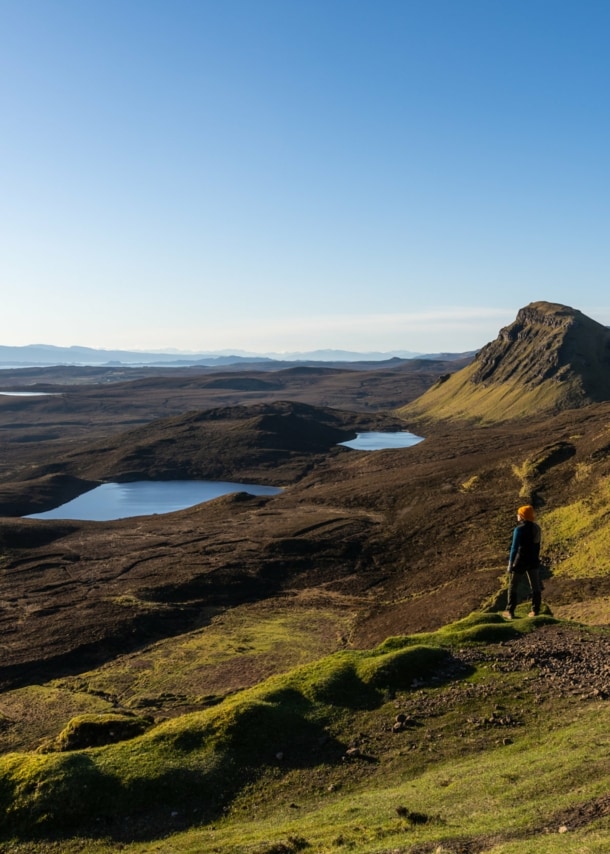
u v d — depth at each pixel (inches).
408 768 735.1
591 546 3041.3
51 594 3612.2
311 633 2886.3
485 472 5036.9
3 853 690.2
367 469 7086.6
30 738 1925.4
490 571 3161.9
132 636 2957.7
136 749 809.5
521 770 637.9
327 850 562.3
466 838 514.6
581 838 453.7
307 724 844.6
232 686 2271.2
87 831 706.2
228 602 3469.5
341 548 4158.5
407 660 941.8
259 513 5290.4
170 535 4803.2
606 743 652.7
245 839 630.5
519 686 866.8
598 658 917.2
